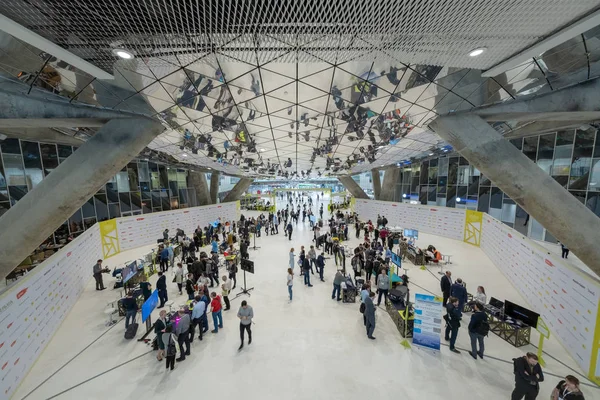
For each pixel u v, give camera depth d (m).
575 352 7.66
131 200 24.23
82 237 13.98
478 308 7.85
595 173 15.98
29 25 4.04
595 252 7.74
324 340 8.87
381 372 7.41
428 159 27.97
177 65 5.71
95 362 7.96
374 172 35.25
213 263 13.29
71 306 11.20
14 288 7.27
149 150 16.11
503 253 14.71
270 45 4.88
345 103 8.59
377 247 16.70
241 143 14.26
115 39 4.57
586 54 5.62
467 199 25.34
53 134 15.18
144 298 10.73
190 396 6.73
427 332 8.35
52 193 7.92
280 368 7.64
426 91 7.65
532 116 8.56
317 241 20.14
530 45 4.98
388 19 4.01
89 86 6.67
